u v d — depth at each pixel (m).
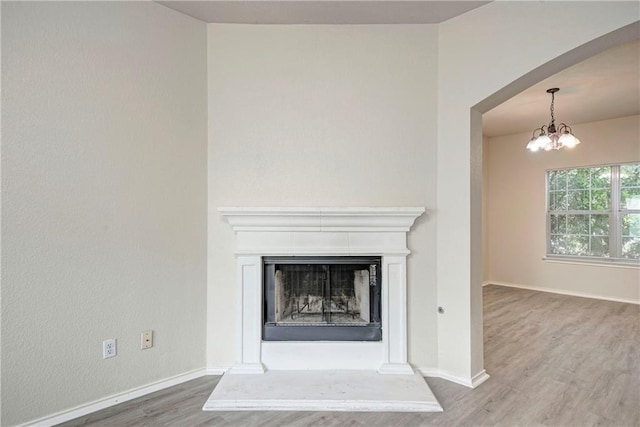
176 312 2.38
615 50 2.78
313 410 2.04
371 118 2.54
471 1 2.27
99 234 2.07
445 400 2.16
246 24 2.53
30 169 1.85
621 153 4.68
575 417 1.98
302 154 2.54
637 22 1.76
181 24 2.39
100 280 2.07
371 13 2.40
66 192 1.96
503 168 5.82
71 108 1.97
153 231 2.28
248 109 2.53
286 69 2.54
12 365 1.82
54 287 1.93
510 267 5.74
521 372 2.55
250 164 2.53
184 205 2.41
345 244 2.46
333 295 2.57
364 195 2.54
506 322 3.78
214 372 2.51
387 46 2.54
